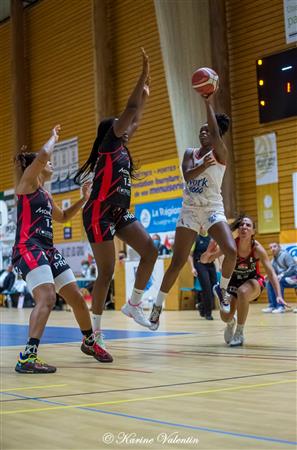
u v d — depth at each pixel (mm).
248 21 15289
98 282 5402
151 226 17234
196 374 4273
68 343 7051
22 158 5191
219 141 5602
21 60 21844
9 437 2564
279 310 11648
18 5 21766
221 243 5711
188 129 15445
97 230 5363
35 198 4934
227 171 15133
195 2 15539
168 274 5906
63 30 20656
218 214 5781
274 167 14656
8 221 22266
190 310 14203
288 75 14266
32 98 22062
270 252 14742
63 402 3346
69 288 5090
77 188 20031
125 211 5520
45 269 4793
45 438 2533
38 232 4902
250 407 3066
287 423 2709
